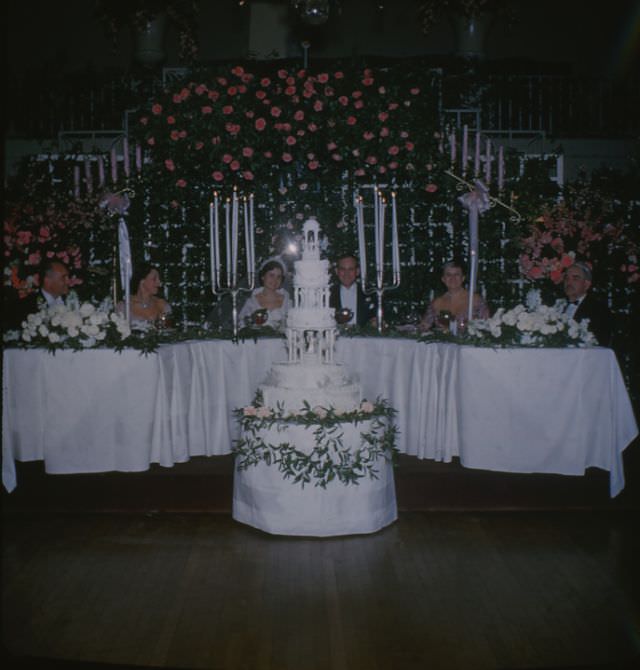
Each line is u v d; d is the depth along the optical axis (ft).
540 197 25.36
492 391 17.17
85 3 36.24
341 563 14.75
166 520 17.10
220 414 19.19
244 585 13.78
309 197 25.64
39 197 25.25
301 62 30.58
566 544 15.75
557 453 17.12
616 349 25.88
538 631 12.15
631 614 12.74
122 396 17.08
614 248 25.80
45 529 16.53
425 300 25.93
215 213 19.58
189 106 24.18
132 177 24.90
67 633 12.02
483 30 32.53
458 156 25.04
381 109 24.29
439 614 12.71
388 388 19.31
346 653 11.47
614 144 34.63
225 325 21.85
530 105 34.47
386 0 36.88
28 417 17.13
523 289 25.23
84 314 17.29
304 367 16.57
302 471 15.75
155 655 11.37
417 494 17.78
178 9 30.91
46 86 33.42
